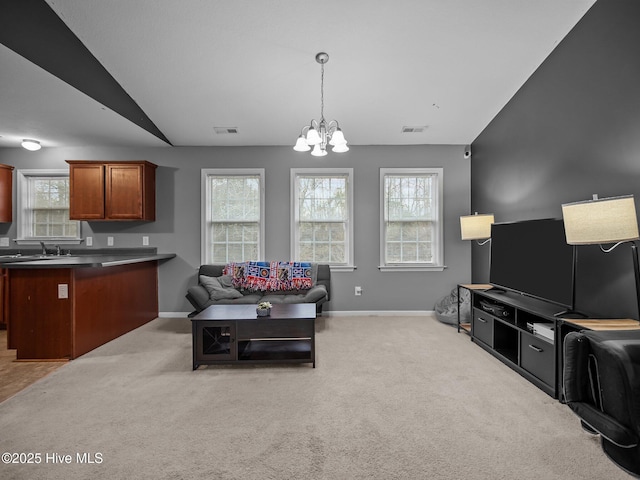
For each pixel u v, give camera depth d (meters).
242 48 2.87
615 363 1.14
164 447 1.71
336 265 4.64
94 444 1.74
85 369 2.75
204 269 4.34
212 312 2.96
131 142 4.42
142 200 4.27
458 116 3.96
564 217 2.20
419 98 3.61
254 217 4.65
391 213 4.68
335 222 4.67
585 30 2.55
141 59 2.98
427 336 3.63
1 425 1.92
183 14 2.53
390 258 4.68
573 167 2.71
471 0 2.43
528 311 2.51
